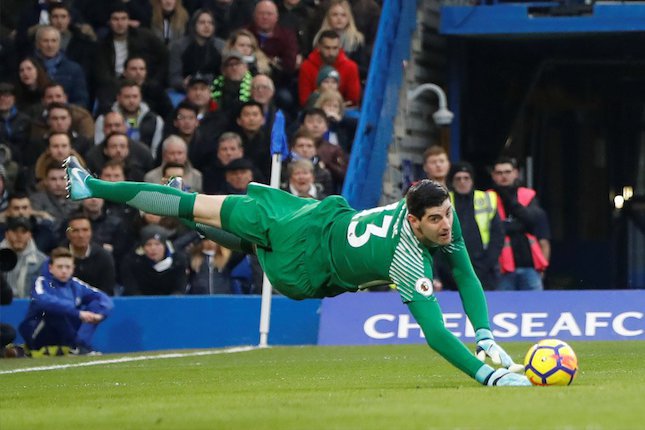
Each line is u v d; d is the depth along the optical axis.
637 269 70.31
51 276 44.81
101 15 58.69
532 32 58.97
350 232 26.27
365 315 46.31
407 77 59.06
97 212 48.62
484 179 64.62
